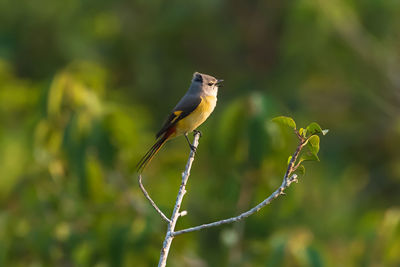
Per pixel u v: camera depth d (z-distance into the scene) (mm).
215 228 14234
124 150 11859
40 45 19234
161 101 19641
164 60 19906
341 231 16547
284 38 18484
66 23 19219
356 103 19234
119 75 19984
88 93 11828
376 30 18219
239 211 12281
